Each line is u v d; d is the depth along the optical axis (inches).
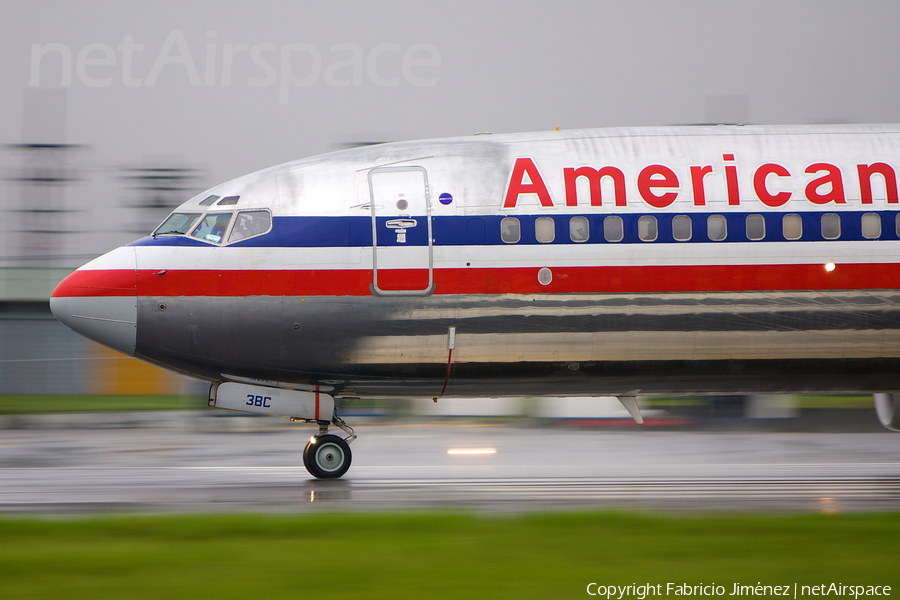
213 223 2032.5
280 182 2075.5
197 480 2129.7
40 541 1385.3
